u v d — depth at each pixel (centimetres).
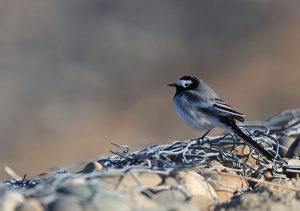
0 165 1602
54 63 2283
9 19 2473
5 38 2378
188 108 826
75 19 2556
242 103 2008
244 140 715
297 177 666
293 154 734
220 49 2441
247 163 675
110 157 670
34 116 1941
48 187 517
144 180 559
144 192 544
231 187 609
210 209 560
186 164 626
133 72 2331
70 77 2217
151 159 613
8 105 1984
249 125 865
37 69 2220
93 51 2414
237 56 2355
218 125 813
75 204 488
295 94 2016
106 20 2597
